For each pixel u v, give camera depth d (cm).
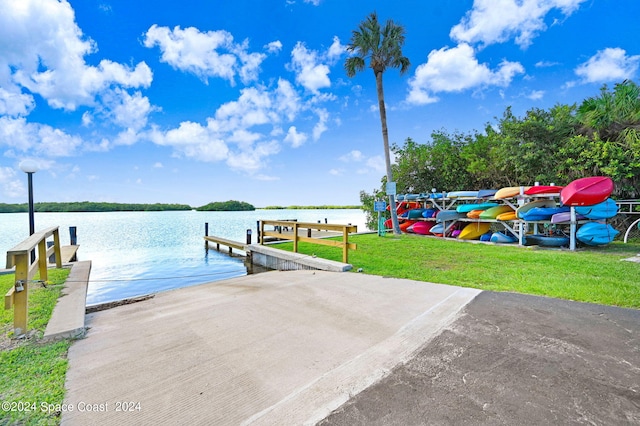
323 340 273
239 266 984
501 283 448
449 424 158
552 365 212
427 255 735
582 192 745
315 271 615
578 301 349
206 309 378
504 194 929
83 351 262
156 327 319
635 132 903
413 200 1355
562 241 802
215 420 169
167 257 1160
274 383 205
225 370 224
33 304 384
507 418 161
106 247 1419
